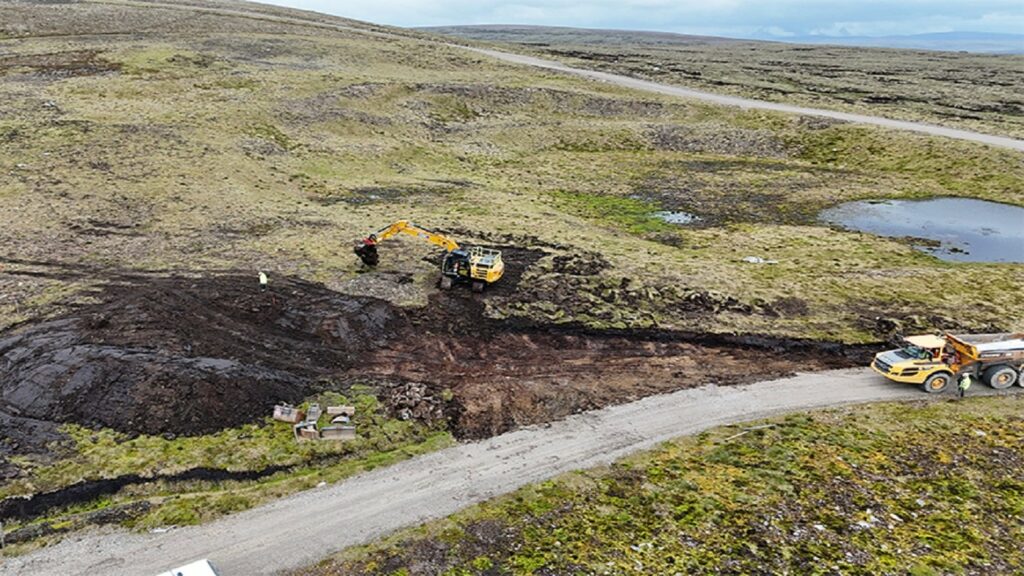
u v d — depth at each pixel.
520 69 95.75
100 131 51.31
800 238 44.59
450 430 22.72
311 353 26.39
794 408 24.58
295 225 40.56
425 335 29.02
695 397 25.23
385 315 29.83
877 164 64.56
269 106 63.72
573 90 84.19
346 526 17.88
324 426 21.97
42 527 17.44
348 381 24.88
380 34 118.75
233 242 36.81
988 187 56.72
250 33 97.38
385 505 18.78
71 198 40.75
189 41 86.31
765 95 90.69
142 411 21.22
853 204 53.59
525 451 21.61
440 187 54.00
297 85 71.06
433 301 31.83
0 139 47.84
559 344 29.02
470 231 42.00
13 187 41.22
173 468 19.69
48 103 56.41
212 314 27.70
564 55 136.50
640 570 16.47
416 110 72.94
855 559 17.00
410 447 21.70
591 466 20.80
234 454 20.47
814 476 20.34
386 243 38.47
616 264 37.12
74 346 23.50
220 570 16.19
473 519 18.23
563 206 51.84
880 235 46.03
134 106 58.59
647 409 24.28
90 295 28.25
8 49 73.44
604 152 69.88
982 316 32.12
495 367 26.91
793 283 35.62
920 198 55.00
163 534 17.41
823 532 17.97
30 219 37.28
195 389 21.92
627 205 52.78
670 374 26.95
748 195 55.91
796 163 66.62
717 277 35.91
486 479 20.08
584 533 17.77
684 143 71.88
